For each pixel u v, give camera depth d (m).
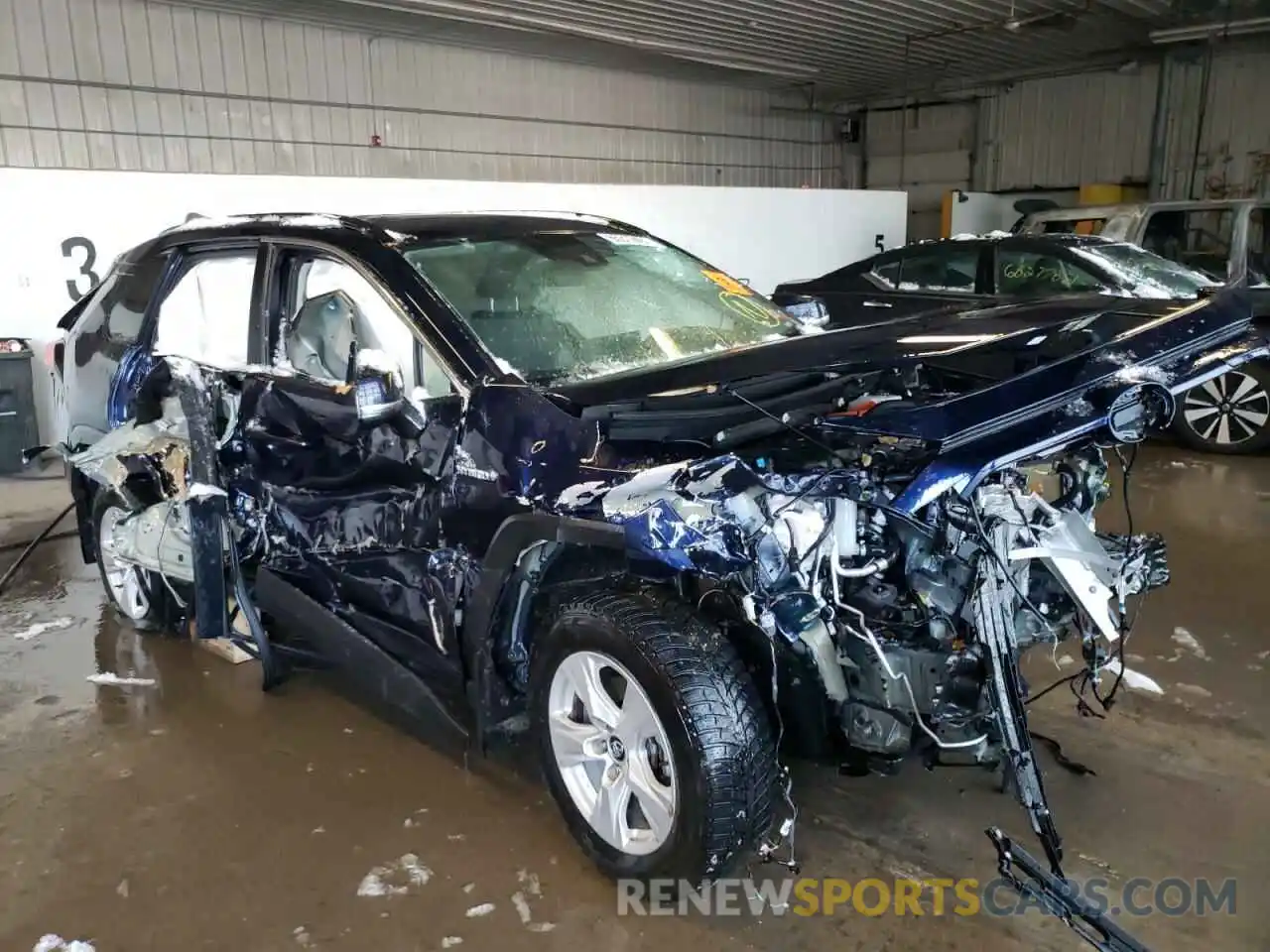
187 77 10.23
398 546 3.08
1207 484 6.50
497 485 2.71
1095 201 14.31
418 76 12.01
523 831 2.90
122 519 4.30
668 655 2.37
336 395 3.08
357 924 2.51
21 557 5.17
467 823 2.94
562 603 2.75
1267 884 2.59
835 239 12.68
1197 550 5.14
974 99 16.33
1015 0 10.84
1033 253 7.64
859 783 3.09
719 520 2.27
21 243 7.80
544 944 2.42
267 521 3.56
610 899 2.58
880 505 2.27
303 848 2.83
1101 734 3.35
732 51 12.95
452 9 10.30
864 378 2.90
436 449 2.89
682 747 2.33
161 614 4.32
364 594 3.27
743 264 11.63
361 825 2.94
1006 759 2.63
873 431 2.37
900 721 2.43
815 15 11.10
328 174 11.45
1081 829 2.83
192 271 4.03
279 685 3.88
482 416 2.78
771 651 2.40
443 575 2.92
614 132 14.34
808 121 17.31
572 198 10.07
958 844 2.79
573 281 3.47
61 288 8.02
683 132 15.29
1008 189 16.17
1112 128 14.88
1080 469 2.88
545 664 2.69
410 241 3.35
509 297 3.28
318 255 3.44
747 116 16.22
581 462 2.55
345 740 3.46
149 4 9.88
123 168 9.96
